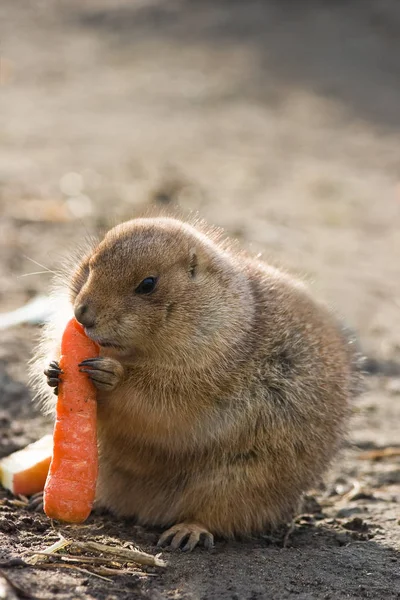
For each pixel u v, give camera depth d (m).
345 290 19.39
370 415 14.05
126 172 26.75
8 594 7.46
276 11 46.47
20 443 11.59
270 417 10.01
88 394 9.28
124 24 46.81
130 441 10.00
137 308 9.45
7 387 12.94
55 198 23.39
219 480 9.92
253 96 37.72
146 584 8.28
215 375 9.80
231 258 10.78
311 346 10.59
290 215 24.56
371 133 34.31
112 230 10.34
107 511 10.46
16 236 19.78
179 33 45.16
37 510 10.02
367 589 8.70
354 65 40.84
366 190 27.95
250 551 9.58
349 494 11.69
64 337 9.41
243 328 10.11
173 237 9.94
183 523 9.89
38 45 43.88
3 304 15.95
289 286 11.34
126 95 37.22
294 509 10.66
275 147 31.97
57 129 31.86
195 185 26.03
